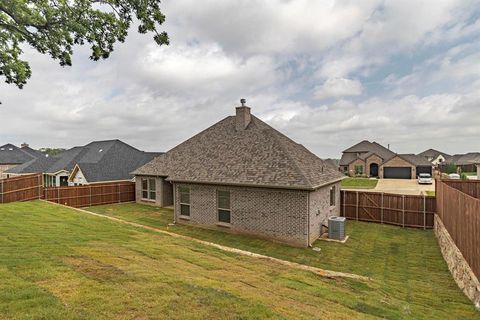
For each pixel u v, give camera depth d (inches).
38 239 337.4
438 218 591.2
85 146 1387.8
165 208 867.4
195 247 413.4
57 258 260.7
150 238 430.6
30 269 224.5
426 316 252.5
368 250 509.7
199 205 650.2
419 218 660.1
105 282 210.8
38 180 799.7
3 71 346.9
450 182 671.1
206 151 740.7
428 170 2311.8
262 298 219.0
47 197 820.0
